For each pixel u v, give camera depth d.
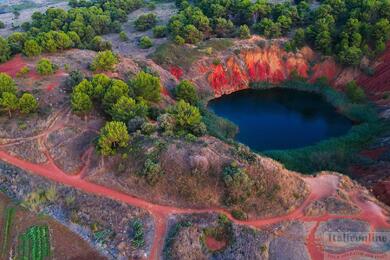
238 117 88.31
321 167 67.25
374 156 68.56
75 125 66.00
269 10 109.56
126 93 68.94
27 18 154.75
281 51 100.00
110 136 56.66
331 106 91.19
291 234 49.50
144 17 119.75
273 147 77.19
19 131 65.69
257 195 52.38
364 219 50.69
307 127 84.00
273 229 50.00
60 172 60.25
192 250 47.94
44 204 57.09
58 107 69.06
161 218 51.75
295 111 90.12
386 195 56.34
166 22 124.00
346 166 67.88
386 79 87.50
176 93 82.62
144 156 55.91
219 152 56.31
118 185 56.03
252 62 100.12
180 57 97.19
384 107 82.44
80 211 54.75
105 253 50.09
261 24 104.38
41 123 66.25
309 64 98.94
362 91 87.25
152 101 75.25
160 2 151.12
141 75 73.62
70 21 120.06
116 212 53.34
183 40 100.56
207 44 101.25
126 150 57.53
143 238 49.78
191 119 61.69
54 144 63.59
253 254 47.66
